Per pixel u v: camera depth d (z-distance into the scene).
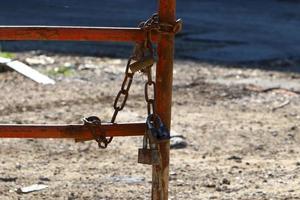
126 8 43.56
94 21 38.44
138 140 16.92
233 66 27.70
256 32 37.03
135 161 15.42
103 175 14.44
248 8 46.16
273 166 15.30
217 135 17.64
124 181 14.09
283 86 23.95
